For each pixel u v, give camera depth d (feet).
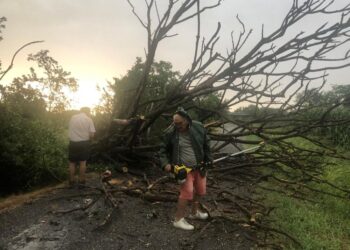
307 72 22.86
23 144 23.79
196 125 16.33
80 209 18.65
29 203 20.12
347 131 48.11
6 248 14.25
